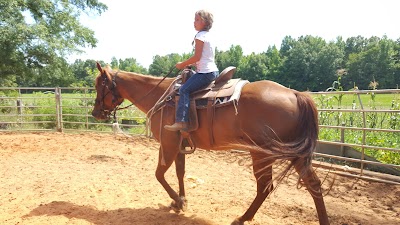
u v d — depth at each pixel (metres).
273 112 3.44
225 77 3.95
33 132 11.79
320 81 62.88
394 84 56.22
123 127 13.33
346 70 59.97
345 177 6.22
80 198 4.91
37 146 9.19
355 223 4.21
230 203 4.80
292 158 3.26
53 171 6.55
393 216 4.46
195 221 4.06
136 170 6.74
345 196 5.29
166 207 4.60
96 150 8.77
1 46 14.88
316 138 3.36
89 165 7.14
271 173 3.63
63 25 17.86
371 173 6.11
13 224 3.95
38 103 15.29
